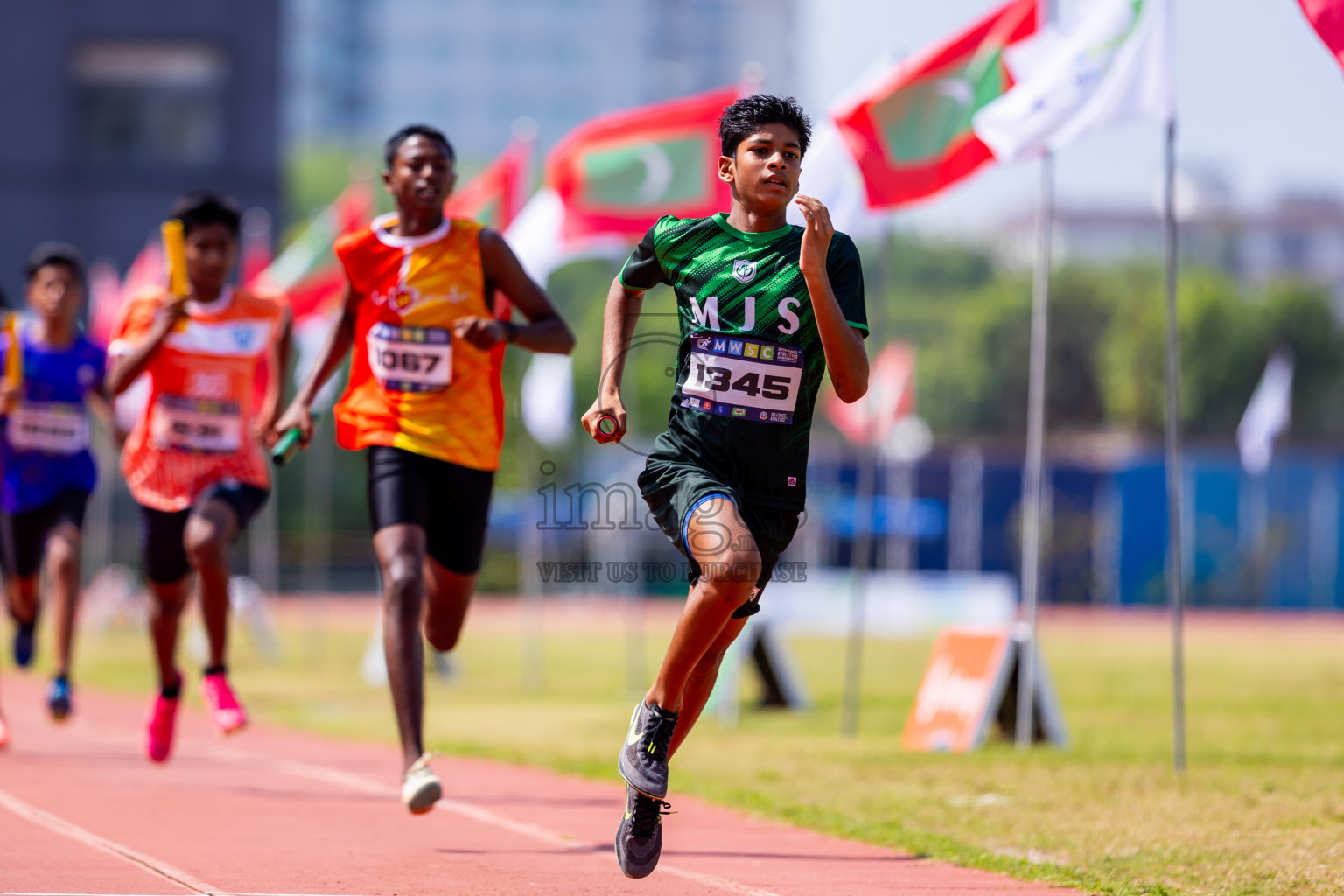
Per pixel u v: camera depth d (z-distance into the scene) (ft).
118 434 84.58
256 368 69.72
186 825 54.13
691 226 41.24
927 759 78.54
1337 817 57.57
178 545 66.54
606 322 42.32
